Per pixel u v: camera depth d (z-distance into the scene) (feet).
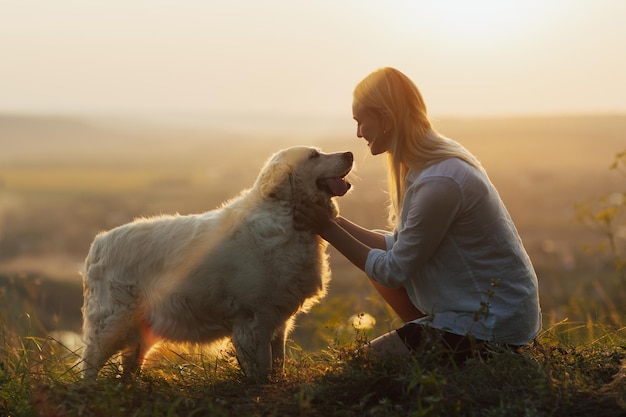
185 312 13.61
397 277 12.07
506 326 11.82
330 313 19.80
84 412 10.77
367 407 10.76
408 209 12.33
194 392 12.17
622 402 10.18
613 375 11.88
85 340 14.46
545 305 26.99
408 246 11.92
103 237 14.70
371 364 11.45
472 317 11.83
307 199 12.90
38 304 21.84
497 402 10.38
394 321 18.42
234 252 13.21
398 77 12.37
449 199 11.66
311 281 13.52
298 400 10.81
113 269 14.25
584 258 38.17
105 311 14.20
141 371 13.58
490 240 11.85
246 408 11.04
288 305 13.43
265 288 13.16
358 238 14.47
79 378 13.35
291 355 15.64
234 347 13.41
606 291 25.88
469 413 10.14
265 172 13.76
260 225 13.20
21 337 16.40
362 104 12.60
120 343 14.21
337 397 10.92
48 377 13.00
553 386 10.49
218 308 13.47
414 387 10.80
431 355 11.18
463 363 11.54
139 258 14.05
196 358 14.75
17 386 12.40
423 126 12.33
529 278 12.17
